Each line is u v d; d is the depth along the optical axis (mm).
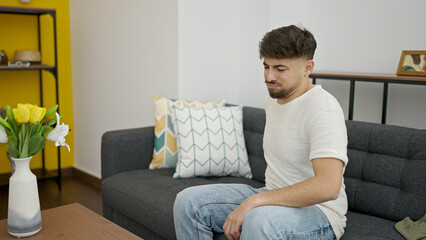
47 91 3615
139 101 3035
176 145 2377
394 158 1773
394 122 2371
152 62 2877
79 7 3537
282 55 1432
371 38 2402
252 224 1321
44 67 3195
